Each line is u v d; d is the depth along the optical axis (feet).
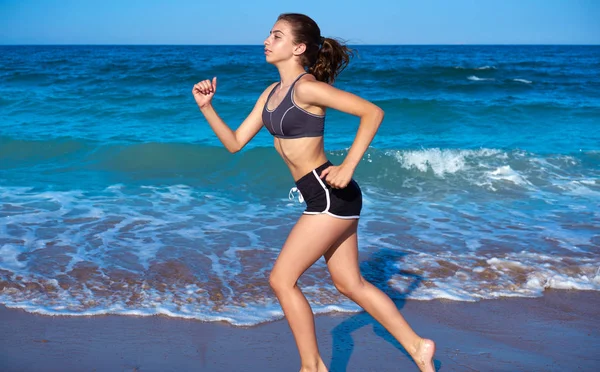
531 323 11.64
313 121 7.86
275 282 8.05
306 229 7.98
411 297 12.75
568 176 25.77
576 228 18.20
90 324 11.05
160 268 13.85
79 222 17.43
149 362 9.72
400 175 25.41
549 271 14.34
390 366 9.78
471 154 28.12
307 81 7.73
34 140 29.73
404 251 15.66
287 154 8.15
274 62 8.37
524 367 9.78
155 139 34.50
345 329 11.17
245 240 16.20
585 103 51.44
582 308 12.45
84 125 39.17
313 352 8.17
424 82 67.77
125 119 41.52
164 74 73.31
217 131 8.92
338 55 8.52
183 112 43.80
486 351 10.36
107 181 23.53
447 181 24.56
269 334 10.87
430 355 8.61
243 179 24.38
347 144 33.81
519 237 17.13
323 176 7.56
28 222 17.25
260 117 9.08
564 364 9.91
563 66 113.19
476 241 16.67
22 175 24.41
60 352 9.96
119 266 13.91
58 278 13.08
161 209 19.33
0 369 9.33
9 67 89.04
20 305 11.73
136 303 11.99
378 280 13.61
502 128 40.68
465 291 13.17
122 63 106.83
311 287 13.07
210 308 11.87
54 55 173.17
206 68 83.51
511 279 13.92
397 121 42.39
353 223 8.25
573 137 37.65
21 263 13.91
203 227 17.37
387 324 8.69
